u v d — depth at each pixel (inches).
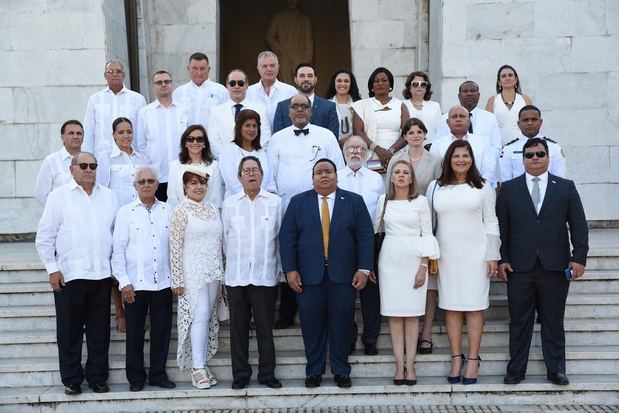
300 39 579.5
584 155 422.3
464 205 235.9
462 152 237.0
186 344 243.0
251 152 257.4
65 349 236.1
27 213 431.2
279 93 297.1
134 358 238.5
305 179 261.0
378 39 483.8
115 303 261.9
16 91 428.1
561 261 232.8
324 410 234.8
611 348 256.1
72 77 426.9
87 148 297.3
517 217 236.5
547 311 237.0
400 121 291.3
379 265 242.1
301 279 238.4
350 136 273.6
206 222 237.6
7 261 305.6
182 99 304.0
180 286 237.0
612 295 278.4
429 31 472.4
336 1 602.9
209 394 238.2
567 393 236.4
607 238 358.3
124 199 267.9
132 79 473.7
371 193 257.0
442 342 265.4
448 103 425.1
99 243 236.5
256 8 617.3
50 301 286.8
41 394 237.9
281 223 243.4
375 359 251.8
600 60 418.9
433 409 234.1
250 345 263.4
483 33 422.3
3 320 274.5
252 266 236.5
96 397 237.1
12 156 429.7
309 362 240.2
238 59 618.5
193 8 483.2
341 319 236.8
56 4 425.1
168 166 287.3
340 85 304.7
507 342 263.0
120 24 457.4
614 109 420.5
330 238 235.9
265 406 238.2
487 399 238.1
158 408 238.1
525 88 422.0
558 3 418.9
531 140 238.7
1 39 426.3
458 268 237.6
